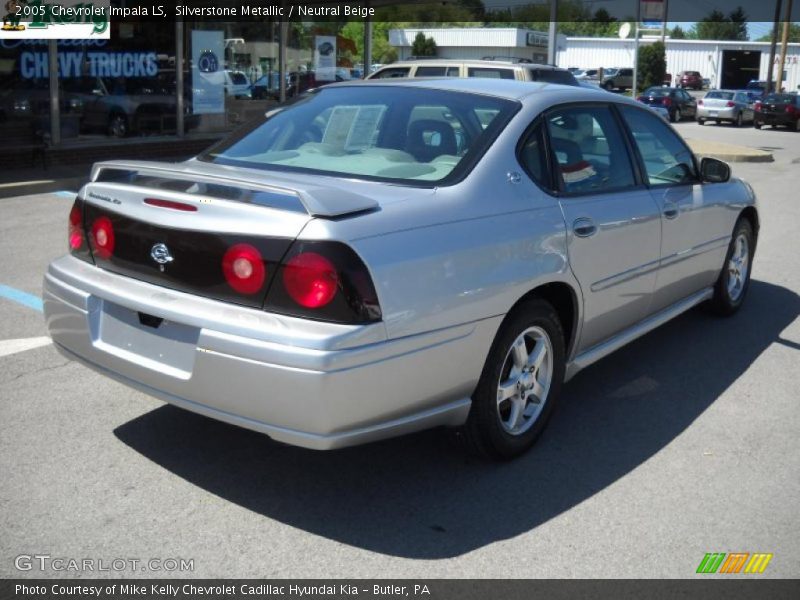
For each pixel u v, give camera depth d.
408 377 3.17
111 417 4.21
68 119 13.07
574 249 3.95
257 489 3.58
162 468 3.72
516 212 3.69
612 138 4.59
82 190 3.71
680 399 4.75
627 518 3.46
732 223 5.84
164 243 3.28
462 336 3.35
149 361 3.32
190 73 15.05
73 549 3.10
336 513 3.42
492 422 3.68
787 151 22.27
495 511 3.48
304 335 2.94
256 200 3.14
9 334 5.39
